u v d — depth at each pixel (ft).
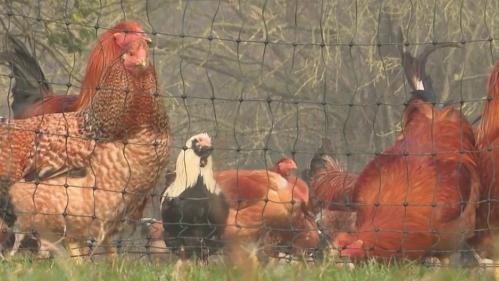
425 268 36.65
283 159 57.62
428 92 50.42
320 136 120.57
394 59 110.63
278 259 41.01
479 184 42.42
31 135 42.91
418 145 43.68
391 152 44.47
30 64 56.70
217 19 124.36
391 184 43.01
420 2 111.24
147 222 49.37
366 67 119.75
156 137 42.47
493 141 42.88
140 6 115.96
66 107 46.96
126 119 41.88
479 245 42.80
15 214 42.70
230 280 28.66
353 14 116.57
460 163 42.68
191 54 125.49
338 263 38.83
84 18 72.28
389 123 116.57
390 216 42.29
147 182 42.68
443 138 43.78
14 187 42.63
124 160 41.91
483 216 42.52
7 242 44.37
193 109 124.57
